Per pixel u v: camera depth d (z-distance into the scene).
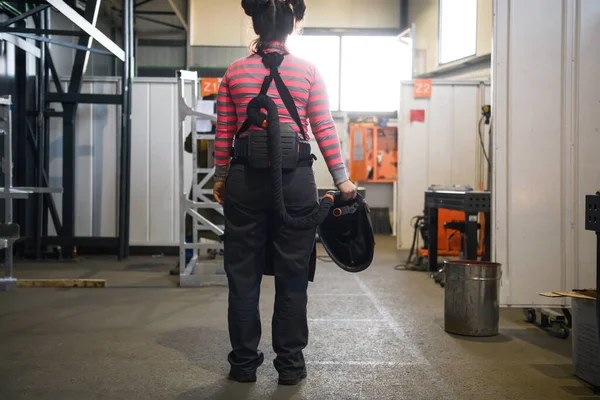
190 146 5.83
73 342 3.28
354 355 3.09
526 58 3.66
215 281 5.17
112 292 4.84
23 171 6.95
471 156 7.95
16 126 6.91
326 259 7.16
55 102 7.05
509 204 3.68
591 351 2.61
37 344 3.23
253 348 2.61
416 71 11.03
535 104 3.68
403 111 7.92
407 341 3.38
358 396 2.48
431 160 7.94
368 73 11.86
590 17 3.66
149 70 11.27
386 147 10.76
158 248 7.41
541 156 3.68
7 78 6.69
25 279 5.17
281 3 2.50
